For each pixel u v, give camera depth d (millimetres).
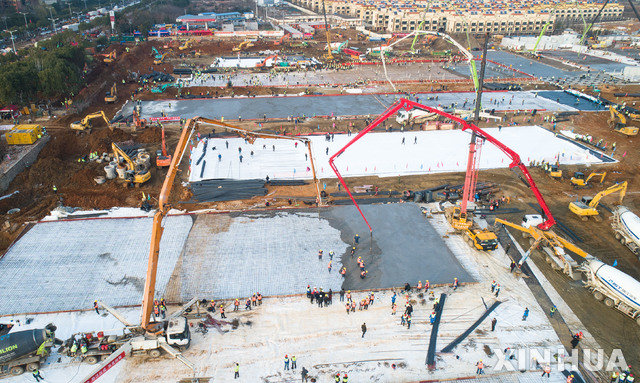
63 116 88000
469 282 46344
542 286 46500
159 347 36594
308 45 188875
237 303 42094
